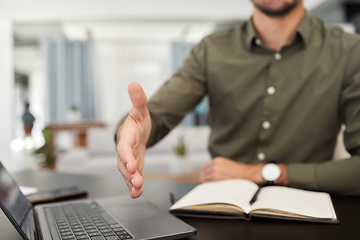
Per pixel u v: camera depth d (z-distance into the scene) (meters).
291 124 1.01
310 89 0.99
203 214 0.56
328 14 5.74
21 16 5.59
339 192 0.73
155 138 0.94
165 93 1.03
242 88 1.05
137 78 6.91
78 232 0.44
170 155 3.50
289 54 1.02
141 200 0.63
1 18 5.55
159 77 6.97
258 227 0.50
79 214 0.53
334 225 0.50
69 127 4.68
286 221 0.52
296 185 0.76
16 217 0.42
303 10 1.03
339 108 0.97
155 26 6.28
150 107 0.97
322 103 0.98
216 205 0.55
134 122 0.50
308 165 0.78
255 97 1.04
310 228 0.49
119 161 0.46
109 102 6.85
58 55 6.66
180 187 0.82
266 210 0.53
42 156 3.49
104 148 3.45
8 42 5.59
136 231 0.44
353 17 5.64
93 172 3.02
